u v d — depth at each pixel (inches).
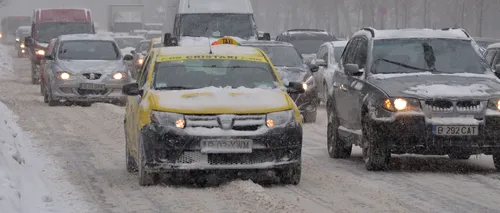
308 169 653.3
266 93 573.3
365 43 722.2
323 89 1264.8
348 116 694.5
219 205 489.7
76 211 478.3
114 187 561.0
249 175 576.1
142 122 553.6
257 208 476.1
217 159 538.6
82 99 1263.5
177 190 544.4
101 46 1350.9
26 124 995.9
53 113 1152.2
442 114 613.0
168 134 538.3
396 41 705.0
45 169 642.8
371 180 597.6
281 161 547.5
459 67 685.3
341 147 725.3
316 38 1717.5
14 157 608.4
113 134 904.3
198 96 560.1
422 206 496.7
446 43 705.0
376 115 626.5
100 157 724.0
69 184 574.2
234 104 548.4
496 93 619.5
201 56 621.9
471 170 652.1
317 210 478.6
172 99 557.3
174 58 619.2
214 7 1541.6
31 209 466.0
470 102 614.5
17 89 1658.5
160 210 480.7
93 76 1266.0
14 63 2960.1
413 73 674.2
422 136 611.8
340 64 768.9
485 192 548.1
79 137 876.6
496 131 612.7
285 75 1055.0
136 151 584.1
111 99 1277.1
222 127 539.5
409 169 656.4
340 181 589.6
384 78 660.7
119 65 1301.7
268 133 541.3
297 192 541.0
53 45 1514.5
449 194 539.5
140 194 532.7
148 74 608.4
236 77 601.0
